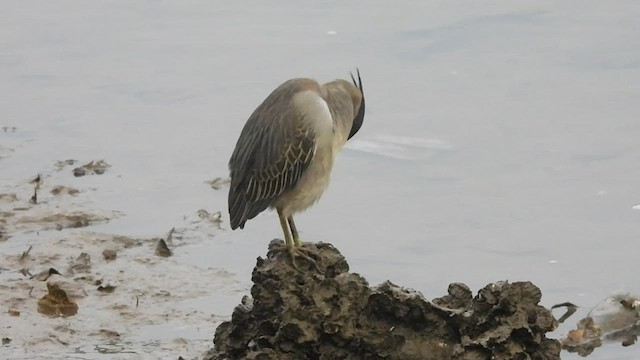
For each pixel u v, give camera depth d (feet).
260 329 33.22
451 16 73.41
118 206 50.14
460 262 45.27
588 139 56.29
